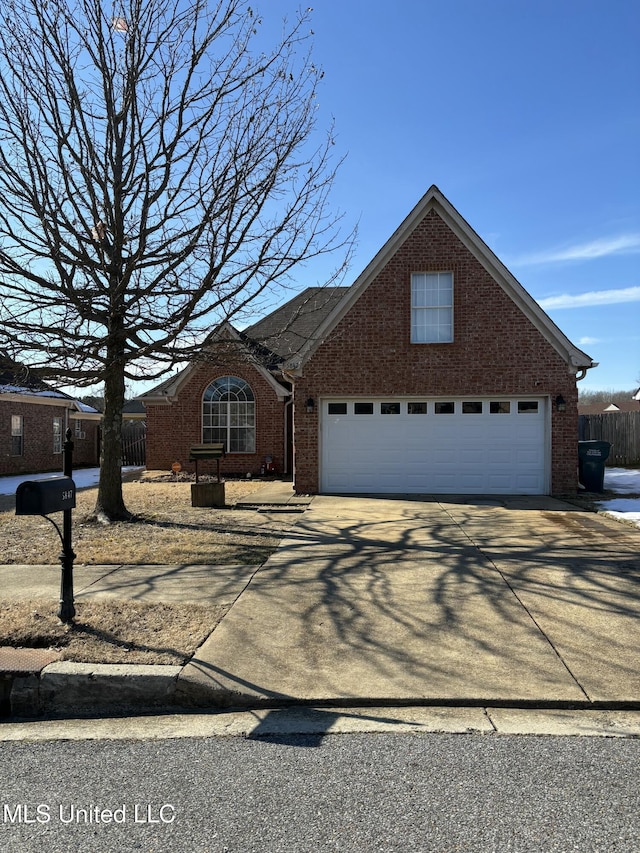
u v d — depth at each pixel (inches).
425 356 555.8
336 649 197.3
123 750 149.4
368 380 560.4
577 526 388.8
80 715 172.6
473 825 116.9
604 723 158.7
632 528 380.8
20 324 341.7
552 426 546.0
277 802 125.4
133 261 356.2
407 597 245.4
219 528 389.1
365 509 466.6
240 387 779.4
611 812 120.8
